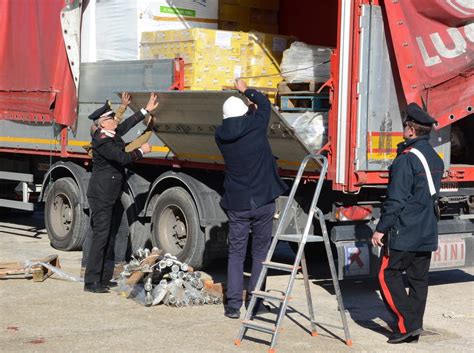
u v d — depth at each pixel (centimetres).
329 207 878
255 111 777
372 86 825
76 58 1067
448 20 839
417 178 694
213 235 963
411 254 702
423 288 708
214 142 923
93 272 869
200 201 961
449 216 934
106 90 1035
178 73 940
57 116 1115
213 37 945
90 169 1138
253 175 775
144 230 1053
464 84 840
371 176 830
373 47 823
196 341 694
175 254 1000
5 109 1216
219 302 834
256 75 983
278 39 1008
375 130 829
